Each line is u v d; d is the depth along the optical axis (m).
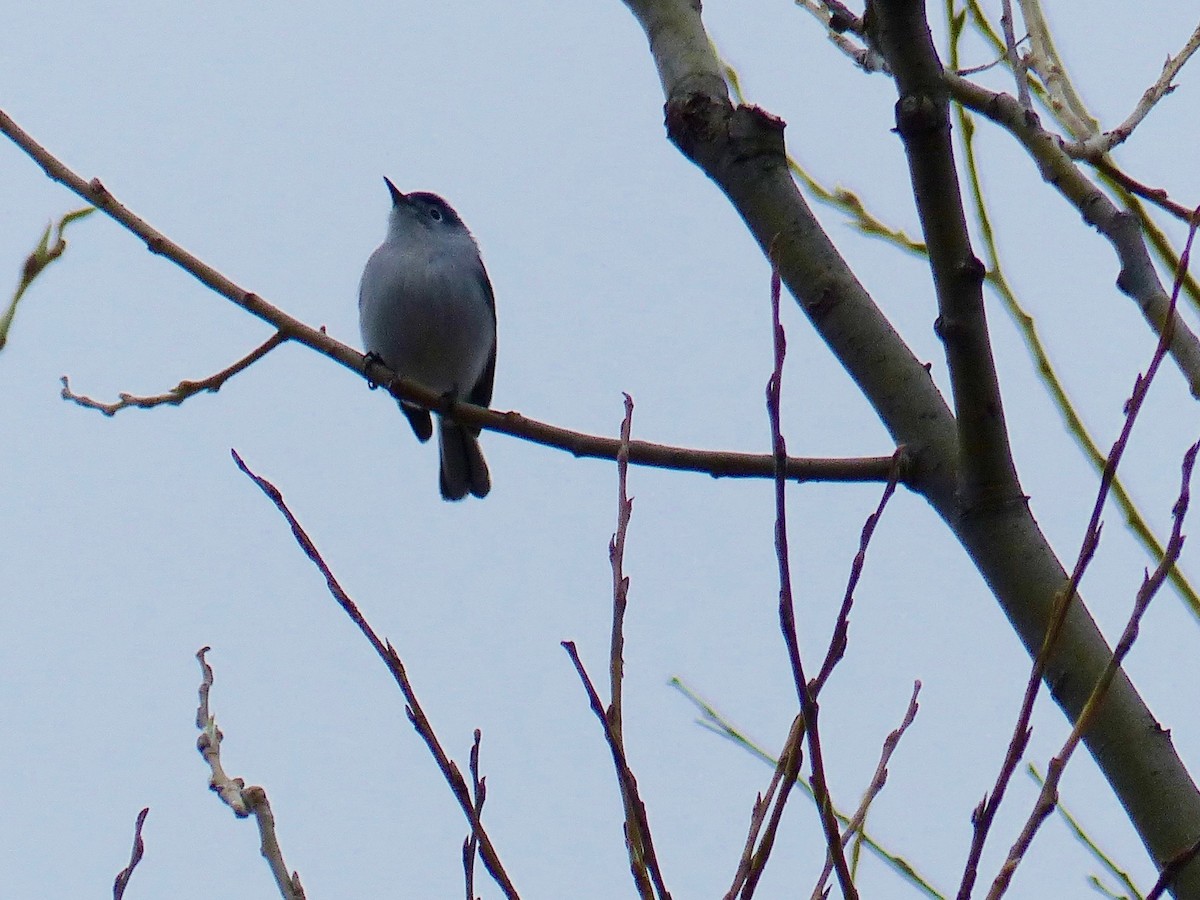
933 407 6.99
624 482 5.55
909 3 5.77
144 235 8.76
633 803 4.79
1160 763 5.94
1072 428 8.13
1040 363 8.36
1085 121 8.86
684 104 7.59
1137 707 6.07
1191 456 4.62
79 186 8.54
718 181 7.52
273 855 5.99
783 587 4.60
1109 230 7.70
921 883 6.71
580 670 4.95
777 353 4.60
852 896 4.47
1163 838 5.83
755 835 4.88
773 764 7.28
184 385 8.91
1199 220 4.96
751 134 7.43
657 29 7.99
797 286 7.29
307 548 5.20
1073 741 4.49
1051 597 6.35
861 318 7.16
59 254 7.51
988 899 4.33
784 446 4.63
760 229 7.39
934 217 6.07
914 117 5.84
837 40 9.20
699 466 7.87
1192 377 7.15
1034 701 4.45
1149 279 7.52
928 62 5.87
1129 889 7.05
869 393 7.12
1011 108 8.11
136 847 5.45
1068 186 7.86
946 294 6.21
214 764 6.53
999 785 4.39
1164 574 4.55
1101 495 4.59
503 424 8.45
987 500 6.54
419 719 5.03
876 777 5.52
